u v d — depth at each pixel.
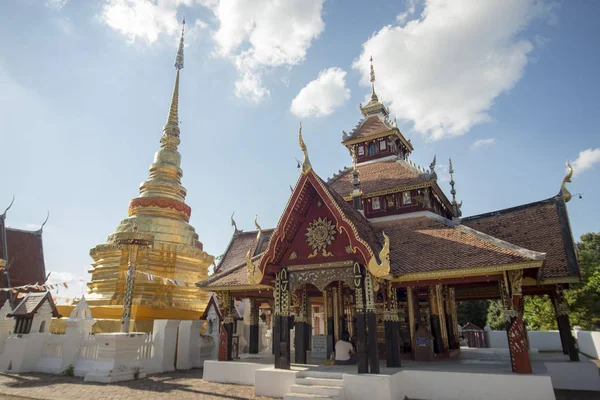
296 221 16.88
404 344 21.36
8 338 21.41
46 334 21.64
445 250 16.86
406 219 21.30
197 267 31.53
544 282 16.50
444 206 25.02
